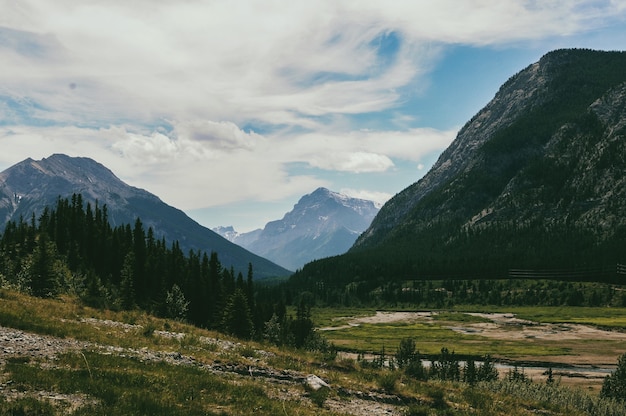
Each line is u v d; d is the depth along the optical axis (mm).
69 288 85312
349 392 26562
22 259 95062
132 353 26781
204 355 29266
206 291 116375
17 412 14758
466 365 109500
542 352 140375
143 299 109750
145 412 16547
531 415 29219
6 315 28281
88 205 160750
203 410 18109
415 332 185500
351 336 177125
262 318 122188
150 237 153125
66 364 21672
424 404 27188
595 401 42031
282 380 27281
